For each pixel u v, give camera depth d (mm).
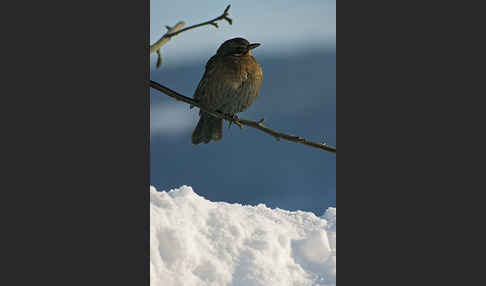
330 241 9883
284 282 8750
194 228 9289
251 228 10023
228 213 10219
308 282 8945
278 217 10875
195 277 8336
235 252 9148
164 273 8055
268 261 9133
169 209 9375
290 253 9680
